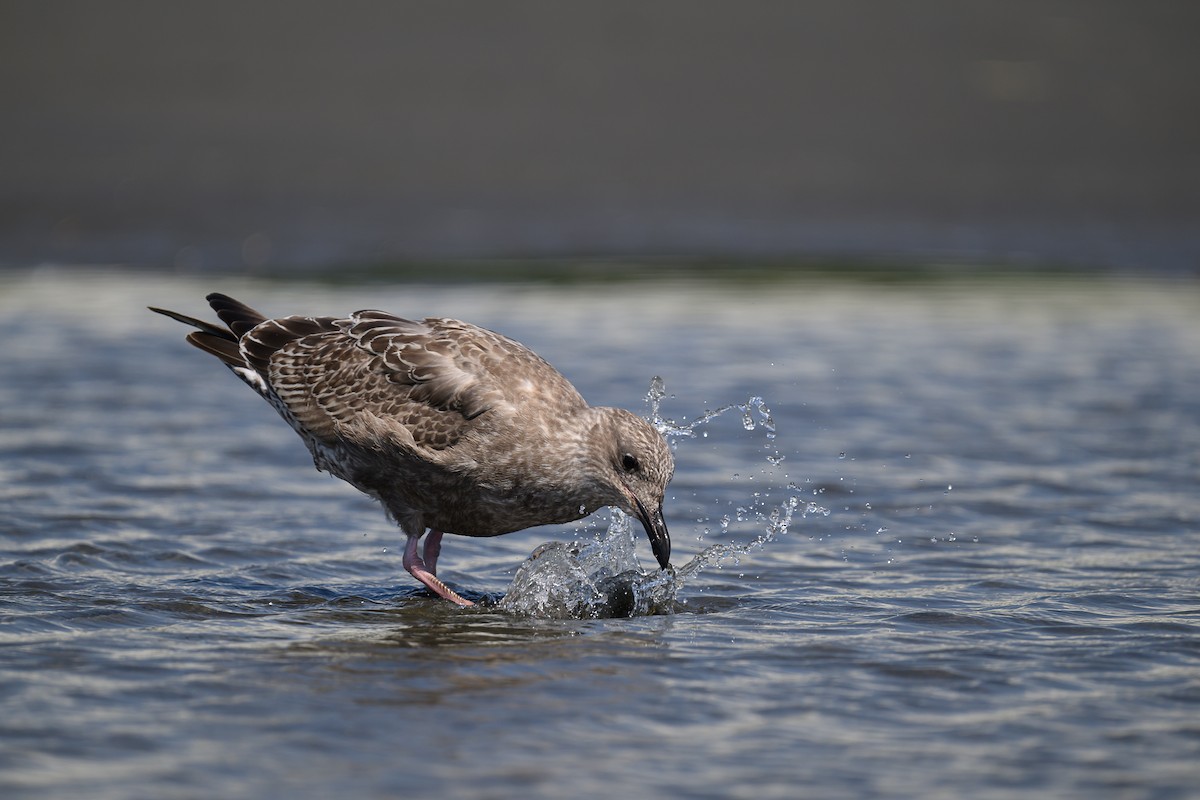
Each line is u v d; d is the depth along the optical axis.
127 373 18.11
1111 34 37.88
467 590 10.66
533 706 7.84
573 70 35.00
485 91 33.84
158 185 28.50
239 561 11.07
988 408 16.72
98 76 33.47
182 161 29.72
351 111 32.72
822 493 13.30
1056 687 8.23
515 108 33.25
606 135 32.31
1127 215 29.44
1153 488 13.40
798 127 33.28
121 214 27.02
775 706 7.89
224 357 11.40
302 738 7.29
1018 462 14.38
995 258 26.78
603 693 8.08
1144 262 26.53
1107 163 32.22
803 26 37.50
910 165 31.73
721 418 16.06
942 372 18.55
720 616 9.84
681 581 10.79
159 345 19.64
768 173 31.11
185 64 34.28
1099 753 7.21
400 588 10.62
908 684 8.28
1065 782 6.84
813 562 11.30
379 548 11.64
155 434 15.19
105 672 8.29
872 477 13.84
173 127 31.41
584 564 10.39
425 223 27.52
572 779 6.80
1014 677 8.39
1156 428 15.80
